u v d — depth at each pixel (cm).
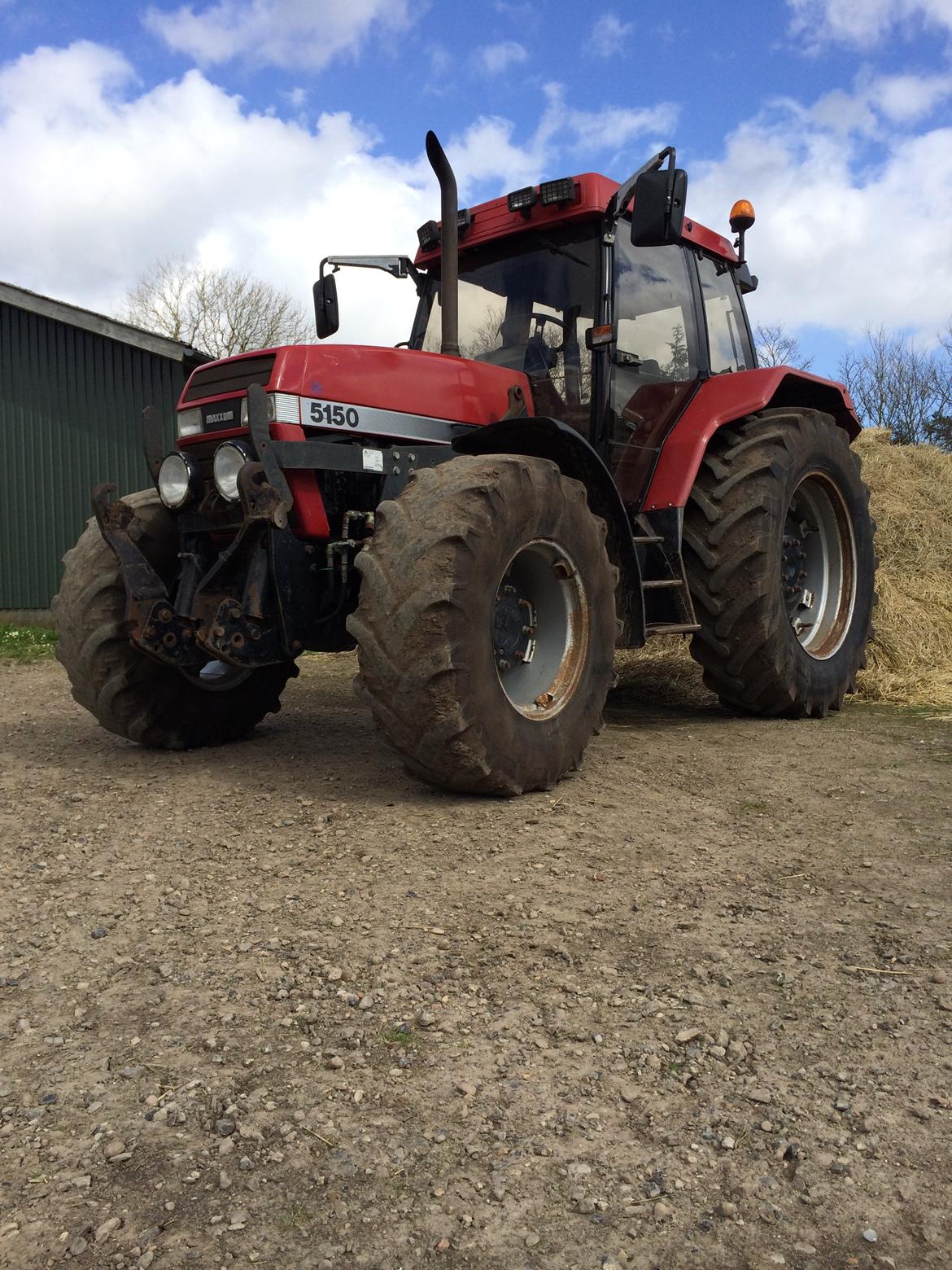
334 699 568
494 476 308
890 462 680
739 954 209
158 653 352
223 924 226
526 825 296
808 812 314
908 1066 166
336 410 349
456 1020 182
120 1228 130
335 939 216
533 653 348
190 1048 173
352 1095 158
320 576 365
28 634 1047
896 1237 128
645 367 447
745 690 464
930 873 257
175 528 399
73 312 1141
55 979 200
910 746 408
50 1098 158
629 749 405
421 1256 125
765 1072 165
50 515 1166
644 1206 133
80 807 324
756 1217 131
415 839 283
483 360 452
